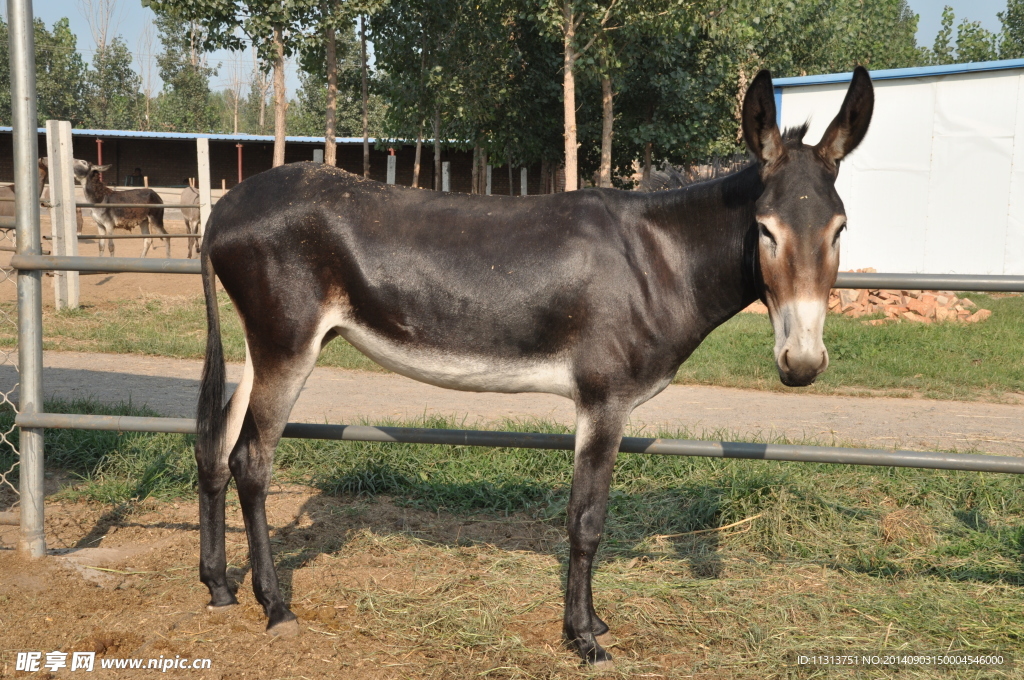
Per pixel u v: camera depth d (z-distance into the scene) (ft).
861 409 22.33
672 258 9.20
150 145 108.78
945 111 45.96
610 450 9.12
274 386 9.52
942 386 25.23
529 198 9.73
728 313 9.35
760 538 12.87
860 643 9.68
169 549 11.89
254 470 9.55
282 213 9.32
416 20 61.98
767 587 11.20
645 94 64.75
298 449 16.16
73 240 34.01
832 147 8.20
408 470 15.47
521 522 13.60
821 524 13.21
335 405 20.84
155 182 109.29
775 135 8.14
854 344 30.27
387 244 9.28
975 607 10.53
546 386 9.38
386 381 24.45
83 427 10.98
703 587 11.03
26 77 10.63
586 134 66.39
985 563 11.94
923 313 36.81
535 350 9.20
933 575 11.62
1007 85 44.24
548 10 48.65
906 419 21.13
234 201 9.66
